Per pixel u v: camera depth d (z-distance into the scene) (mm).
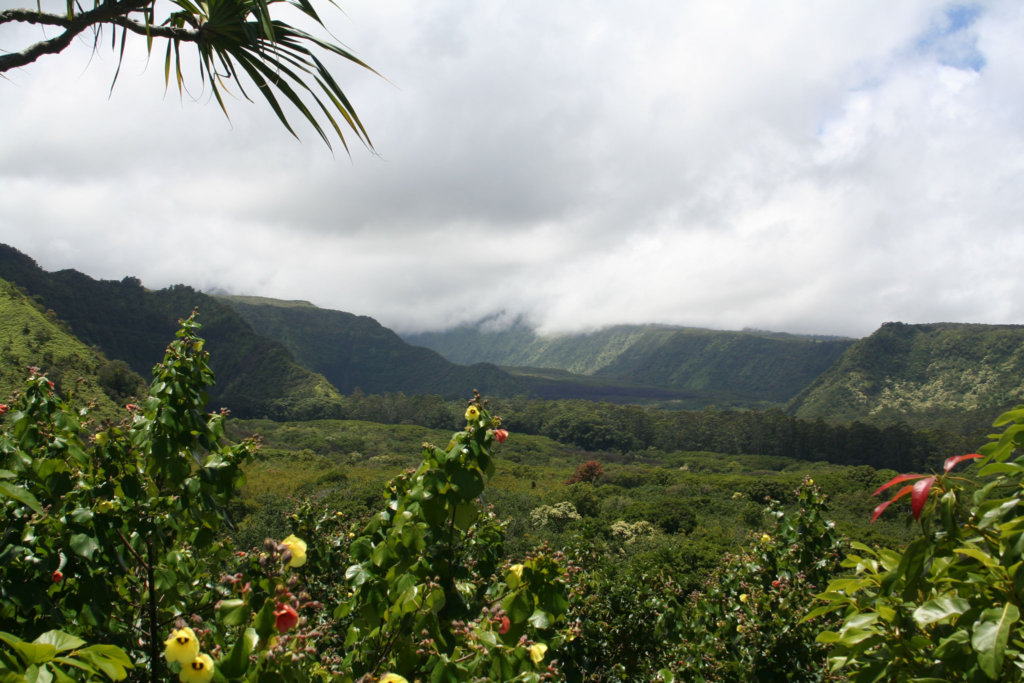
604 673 6008
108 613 2420
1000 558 1593
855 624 1726
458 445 2420
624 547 21609
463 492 2350
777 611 4836
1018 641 1456
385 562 2350
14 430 2514
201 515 2707
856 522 24609
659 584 7355
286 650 1568
